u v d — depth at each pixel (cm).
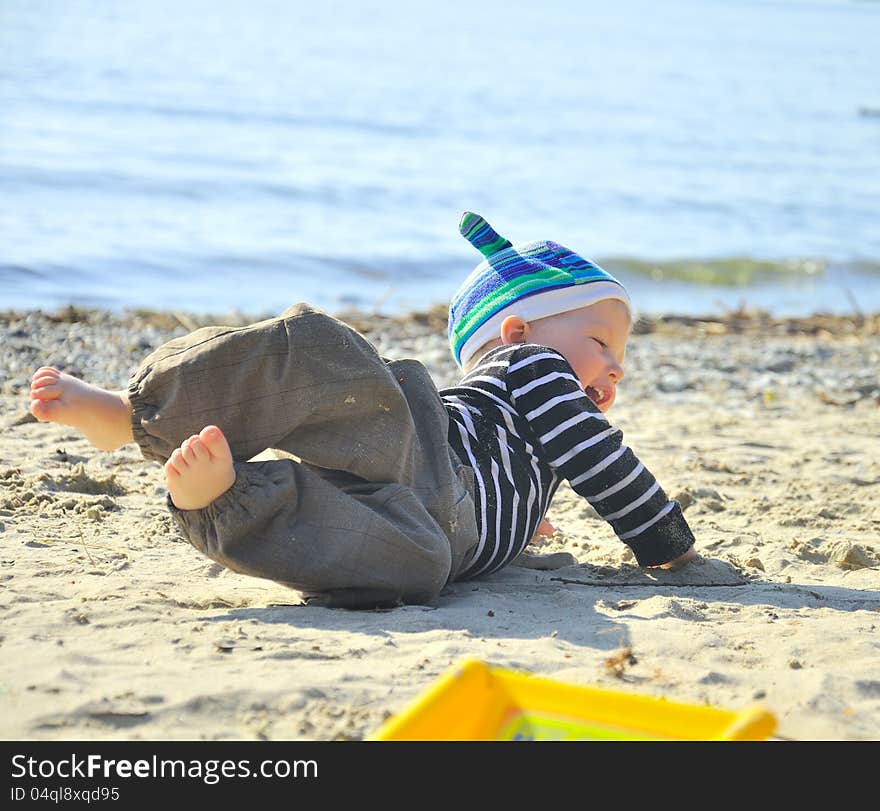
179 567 378
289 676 269
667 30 11350
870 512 510
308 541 313
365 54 5006
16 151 1989
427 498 330
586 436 361
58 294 1244
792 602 359
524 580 377
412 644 295
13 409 640
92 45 3912
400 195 2062
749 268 1808
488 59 5531
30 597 323
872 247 2039
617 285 390
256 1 8894
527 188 2311
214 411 311
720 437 698
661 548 376
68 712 248
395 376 344
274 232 1662
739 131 3750
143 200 1769
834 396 882
